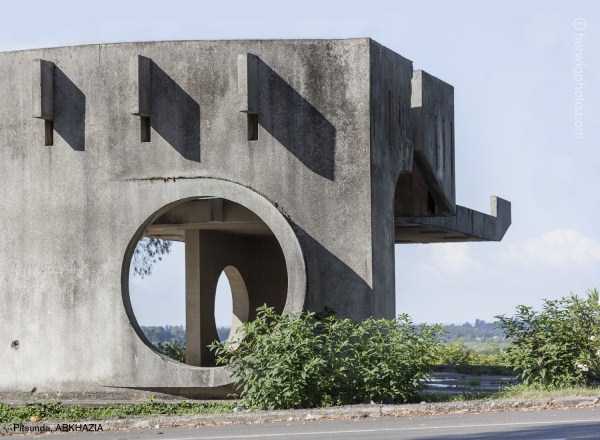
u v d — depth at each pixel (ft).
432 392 56.18
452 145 73.67
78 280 60.59
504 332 55.31
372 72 59.62
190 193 59.67
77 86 61.21
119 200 60.44
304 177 59.36
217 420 44.50
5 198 62.03
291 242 58.03
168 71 60.39
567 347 53.62
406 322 51.96
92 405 56.95
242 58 58.70
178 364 58.44
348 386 49.57
